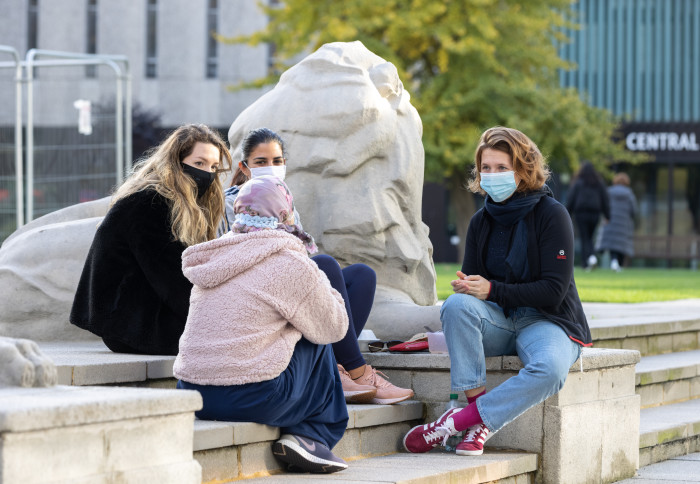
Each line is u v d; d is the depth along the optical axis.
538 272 5.54
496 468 5.23
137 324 5.62
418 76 31.73
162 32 39.38
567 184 34.94
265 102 7.07
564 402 5.62
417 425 5.80
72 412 3.35
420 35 29.67
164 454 3.73
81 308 5.76
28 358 3.91
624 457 6.15
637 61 38.09
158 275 5.62
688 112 37.88
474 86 30.30
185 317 5.64
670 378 8.07
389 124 6.93
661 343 9.35
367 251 6.85
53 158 15.81
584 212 24.34
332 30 28.95
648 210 36.59
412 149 7.07
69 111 16.53
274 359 4.58
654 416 7.36
